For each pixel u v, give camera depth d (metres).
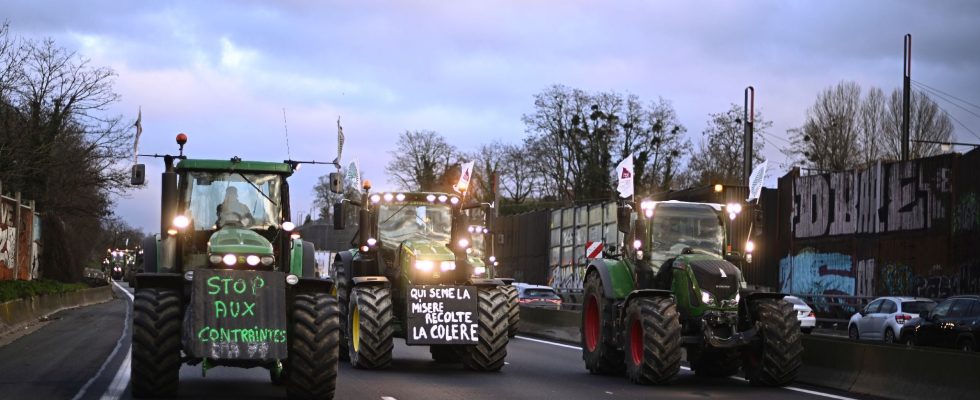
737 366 16.52
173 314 11.94
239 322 11.43
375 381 14.84
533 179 75.12
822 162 65.56
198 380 14.56
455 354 18.44
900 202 34.47
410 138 87.56
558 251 49.81
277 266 13.21
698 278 15.28
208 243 12.51
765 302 15.10
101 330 26.09
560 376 16.48
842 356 15.44
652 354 14.74
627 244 17.11
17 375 14.71
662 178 70.50
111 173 54.06
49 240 56.75
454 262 17.50
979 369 12.70
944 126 62.88
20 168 47.09
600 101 70.75
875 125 65.06
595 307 17.58
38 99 51.00
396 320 17.80
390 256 18.31
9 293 28.28
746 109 42.75
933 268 32.62
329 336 11.81
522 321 31.09
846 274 37.16
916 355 13.89
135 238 132.50
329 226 49.50
